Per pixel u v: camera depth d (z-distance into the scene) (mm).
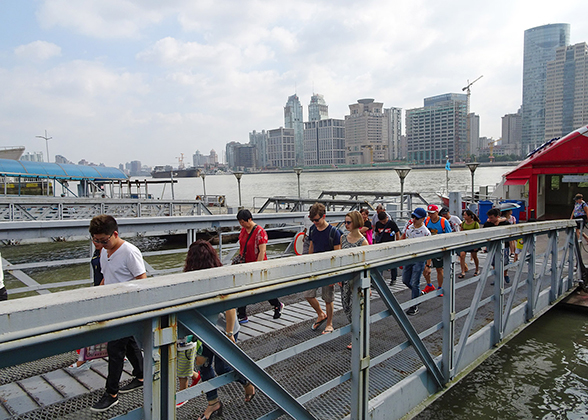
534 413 4148
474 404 4273
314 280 2412
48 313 1372
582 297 7320
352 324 2848
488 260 4758
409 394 3680
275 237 22141
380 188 72750
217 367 3455
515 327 6023
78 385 3668
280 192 77250
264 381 2244
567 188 19141
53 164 30547
